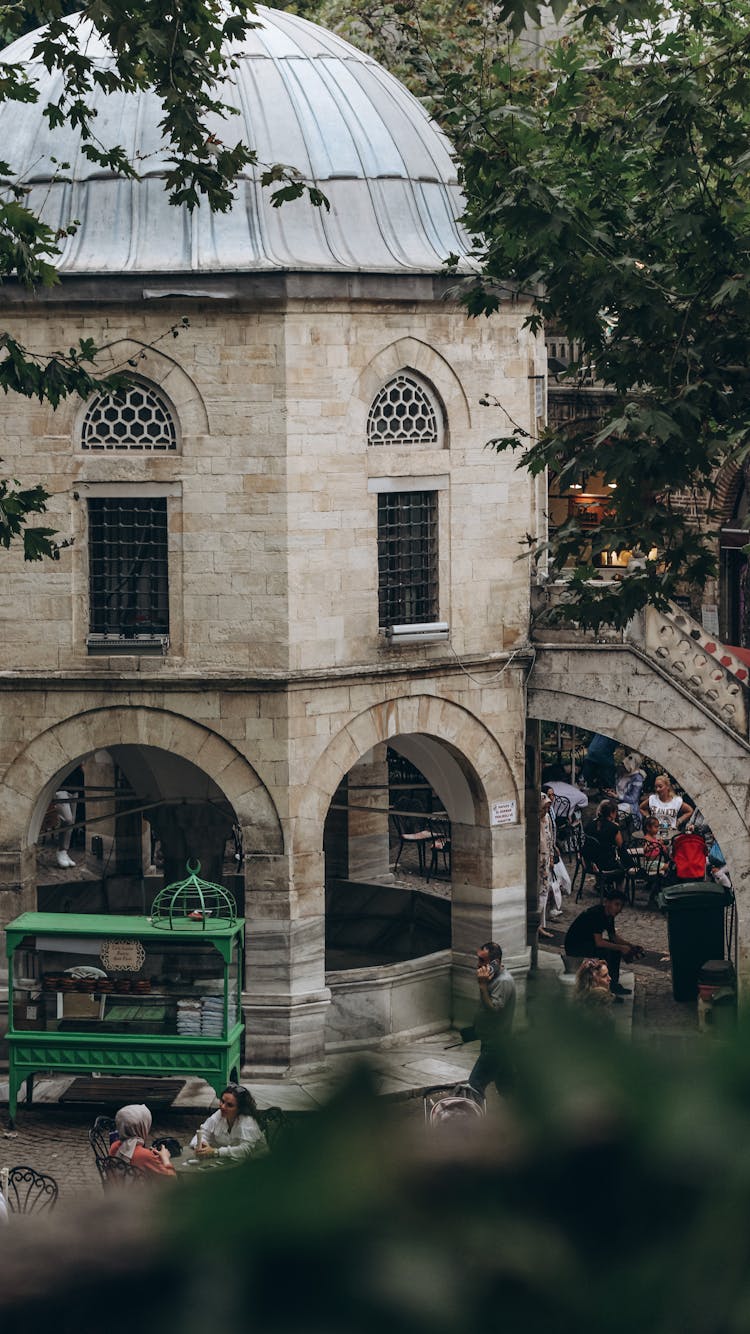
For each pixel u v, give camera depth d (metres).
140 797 26.97
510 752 26.86
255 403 24.47
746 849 26.59
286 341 24.30
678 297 19.31
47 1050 22.78
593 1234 1.39
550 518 38.69
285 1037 24.53
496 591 26.66
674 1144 1.40
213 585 24.77
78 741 25.11
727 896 26.38
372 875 31.27
